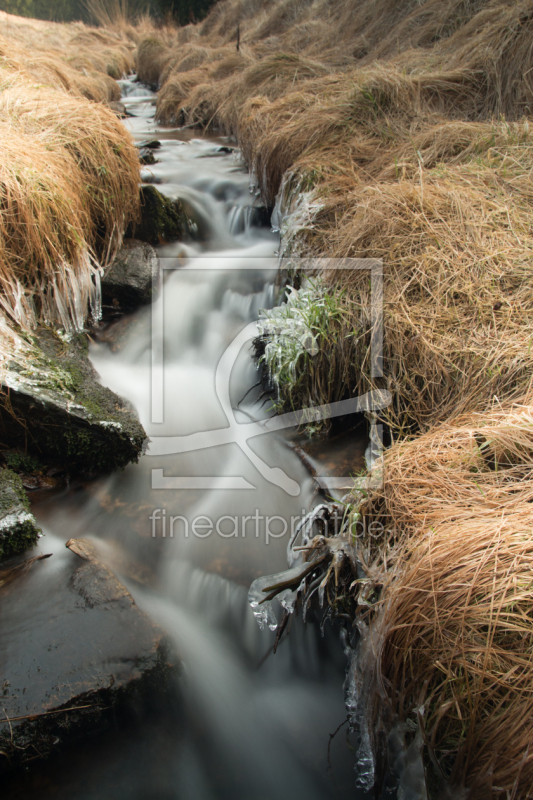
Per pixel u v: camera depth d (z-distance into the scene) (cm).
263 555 257
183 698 206
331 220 377
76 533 261
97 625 209
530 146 396
